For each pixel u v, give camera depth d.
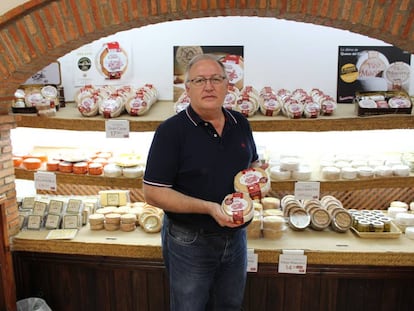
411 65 2.93
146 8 1.94
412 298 2.37
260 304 2.43
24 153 2.88
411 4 1.81
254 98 2.49
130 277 2.45
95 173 2.56
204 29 3.03
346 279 2.35
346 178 2.47
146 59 3.12
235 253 1.86
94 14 1.97
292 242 2.33
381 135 3.01
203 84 1.60
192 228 1.76
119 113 2.51
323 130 2.33
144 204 2.75
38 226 2.51
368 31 1.96
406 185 2.48
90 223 2.52
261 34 3.02
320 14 1.88
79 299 2.54
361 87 2.98
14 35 2.05
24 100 2.61
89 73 3.13
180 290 1.83
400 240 2.36
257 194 1.71
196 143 1.67
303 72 3.05
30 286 2.54
